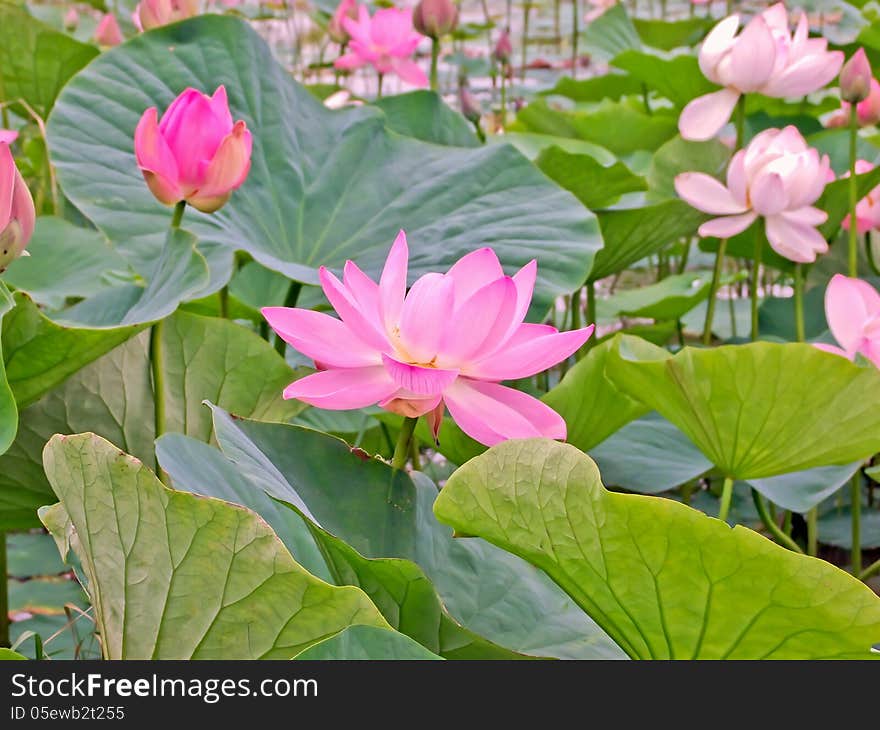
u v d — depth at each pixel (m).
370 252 2.19
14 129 3.66
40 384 1.46
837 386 1.41
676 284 2.92
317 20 5.62
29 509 1.64
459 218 2.24
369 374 1.19
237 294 2.60
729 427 1.51
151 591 1.00
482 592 1.37
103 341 1.40
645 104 4.52
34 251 2.41
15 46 3.18
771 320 2.79
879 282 2.60
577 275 2.10
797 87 2.46
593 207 2.81
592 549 1.04
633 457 2.04
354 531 1.34
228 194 1.65
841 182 2.50
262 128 2.30
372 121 2.41
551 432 1.19
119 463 0.96
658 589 1.05
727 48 2.46
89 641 2.01
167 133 1.60
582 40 5.02
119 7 5.19
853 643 1.01
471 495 1.06
